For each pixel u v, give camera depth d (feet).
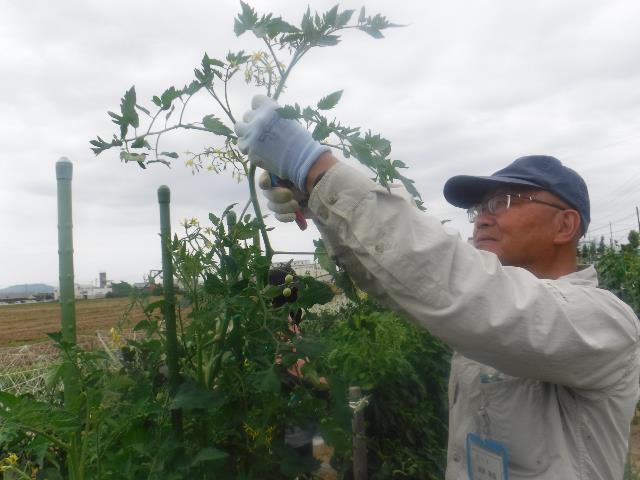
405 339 11.21
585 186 5.43
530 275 4.37
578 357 4.17
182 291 5.57
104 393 5.22
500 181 5.26
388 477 10.42
